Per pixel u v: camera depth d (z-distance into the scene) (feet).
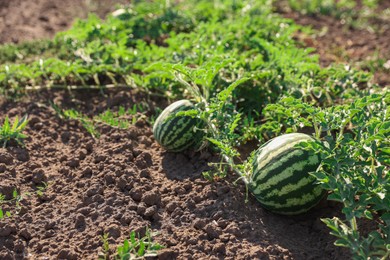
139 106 9.73
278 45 10.62
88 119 9.78
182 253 7.43
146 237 7.51
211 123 8.41
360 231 7.70
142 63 10.46
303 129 9.25
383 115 7.80
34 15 13.48
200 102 8.78
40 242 7.62
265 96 9.59
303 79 9.43
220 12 12.30
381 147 7.45
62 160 8.96
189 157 8.93
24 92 10.39
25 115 9.55
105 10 13.87
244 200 8.14
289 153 7.69
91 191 8.23
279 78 9.73
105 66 10.12
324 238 7.76
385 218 7.24
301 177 7.63
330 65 10.89
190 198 8.13
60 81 10.62
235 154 8.06
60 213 8.03
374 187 7.29
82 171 8.64
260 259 7.30
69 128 9.62
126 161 8.73
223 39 10.67
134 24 11.69
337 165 7.35
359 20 13.29
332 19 13.38
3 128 9.10
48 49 11.64
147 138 9.32
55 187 8.45
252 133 8.96
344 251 7.47
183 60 10.11
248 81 9.70
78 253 7.47
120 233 7.68
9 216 7.91
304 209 7.82
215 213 7.89
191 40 10.80
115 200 8.10
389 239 7.11
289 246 7.58
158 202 8.12
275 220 7.96
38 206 8.13
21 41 12.21
